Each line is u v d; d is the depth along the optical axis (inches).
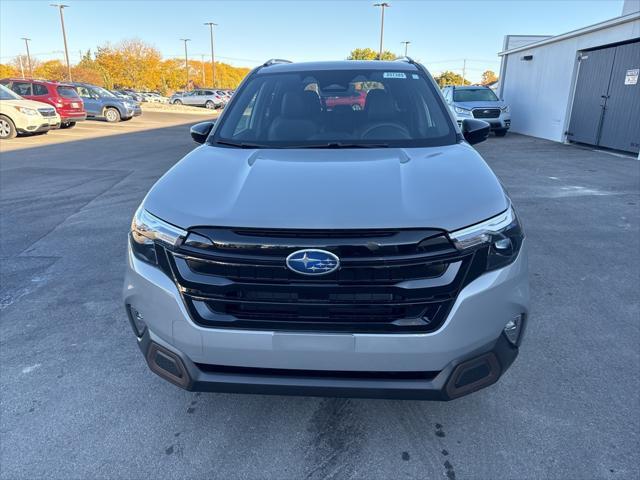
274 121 123.3
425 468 83.8
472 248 73.8
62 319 137.3
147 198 86.9
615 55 475.2
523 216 241.8
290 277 72.5
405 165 93.4
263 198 79.2
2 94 587.8
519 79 705.6
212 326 75.6
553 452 86.7
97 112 872.9
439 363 74.7
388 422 95.1
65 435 92.2
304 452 87.7
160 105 1533.0
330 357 74.1
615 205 263.3
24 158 428.8
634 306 143.7
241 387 77.9
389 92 127.4
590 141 520.7
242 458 86.4
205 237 74.9
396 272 71.9
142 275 80.4
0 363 115.9
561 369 112.0
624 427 92.9
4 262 181.2
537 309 141.6
